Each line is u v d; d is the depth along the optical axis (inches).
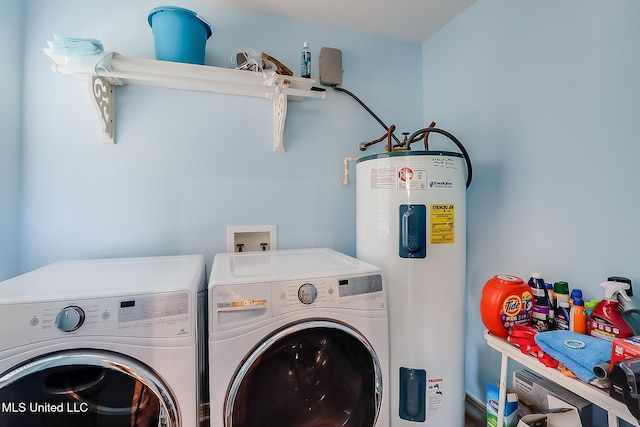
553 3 46.5
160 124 57.7
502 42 55.2
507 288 40.6
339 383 41.9
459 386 51.3
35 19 51.2
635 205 37.4
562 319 39.9
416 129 76.4
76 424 31.9
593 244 41.6
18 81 49.8
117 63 47.3
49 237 52.3
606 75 40.0
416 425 49.3
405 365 49.4
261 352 37.0
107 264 48.2
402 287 49.5
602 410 41.3
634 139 37.4
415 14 65.0
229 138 61.9
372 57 72.8
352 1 60.4
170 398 33.6
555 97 46.3
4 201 47.3
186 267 46.0
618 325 34.3
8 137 47.8
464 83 64.1
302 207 67.4
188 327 34.7
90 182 54.2
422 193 49.1
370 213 52.9
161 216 58.1
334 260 51.9
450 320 50.3
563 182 45.2
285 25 65.6
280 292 38.8
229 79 53.5
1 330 29.6
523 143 51.3
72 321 30.9
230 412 36.0
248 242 63.7
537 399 46.4
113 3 55.1
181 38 50.4
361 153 72.0
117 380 32.6
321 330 40.6
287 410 39.3
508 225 54.0
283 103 59.5
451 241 50.3
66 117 52.8
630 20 37.6
